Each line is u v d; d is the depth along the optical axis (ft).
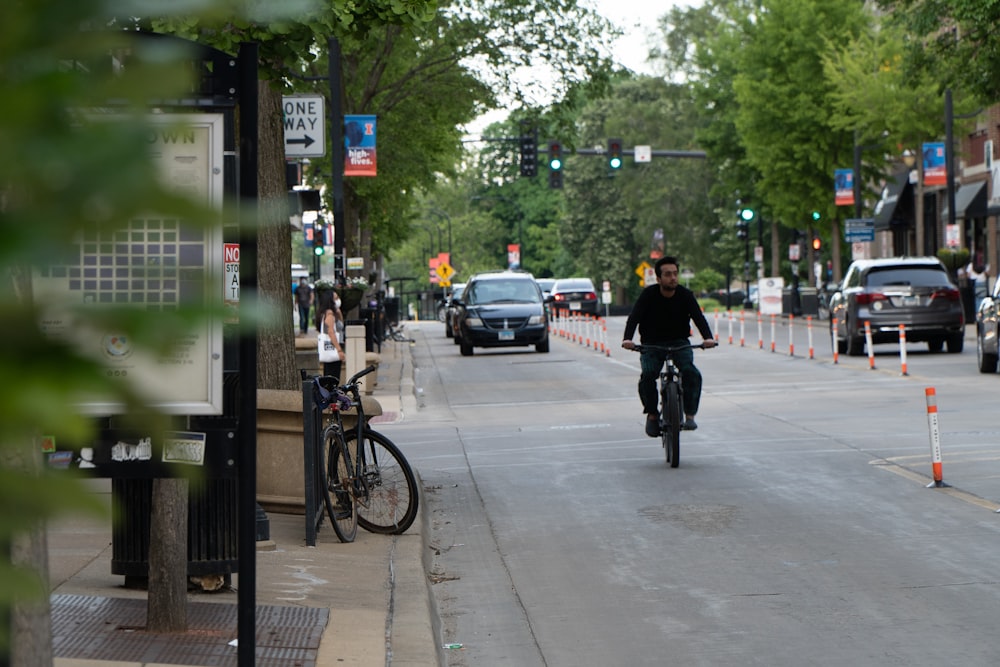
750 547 73.72
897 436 119.96
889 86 362.12
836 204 414.62
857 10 411.75
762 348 268.41
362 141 239.91
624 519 83.92
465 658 53.26
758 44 419.74
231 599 57.16
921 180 361.92
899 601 60.23
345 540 73.20
